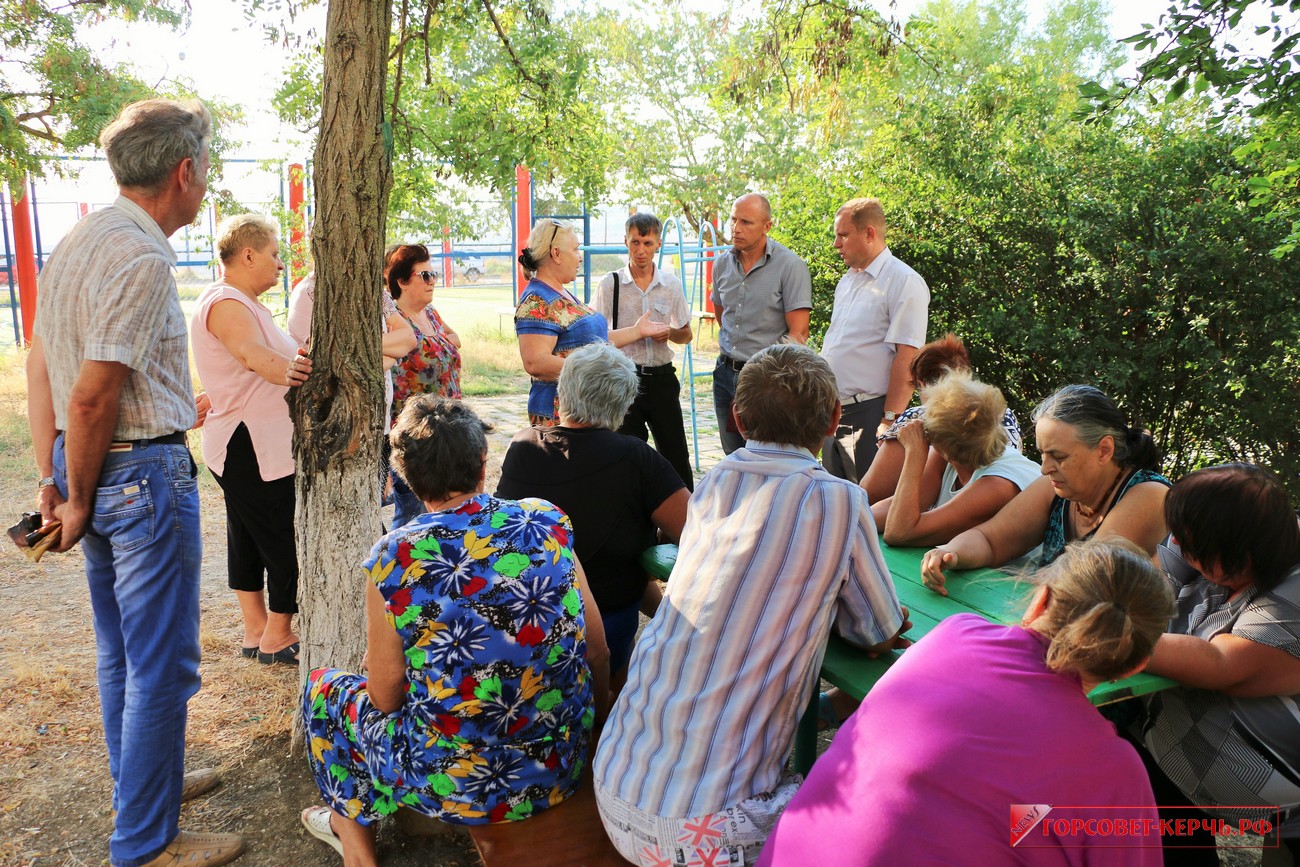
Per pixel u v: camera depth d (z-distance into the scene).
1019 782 1.51
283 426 3.51
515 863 2.10
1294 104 3.85
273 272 3.52
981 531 2.65
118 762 2.67
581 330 4.41
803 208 6.68
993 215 5.80
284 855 2.63
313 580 2.94
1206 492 2.00
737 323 5.15
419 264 4.25
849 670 2.13
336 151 2.70
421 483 2.12
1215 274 5.17
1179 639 1.95
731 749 1.92
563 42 5.78
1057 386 5.74
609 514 2.75
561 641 2.15
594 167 6.43
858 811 1.59
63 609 4.33
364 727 2.27
